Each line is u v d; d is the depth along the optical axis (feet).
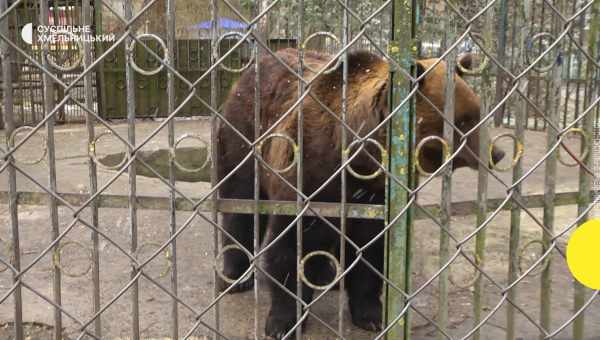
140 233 17.22
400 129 7.53
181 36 35.65
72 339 11.13
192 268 14.83
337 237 10.78
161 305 12.62
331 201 10.41
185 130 32.60
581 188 8.61
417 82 7.46
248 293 13.58
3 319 11.73
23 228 17.39
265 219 13.61
